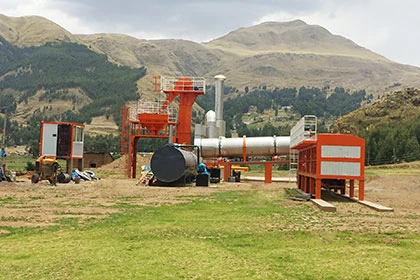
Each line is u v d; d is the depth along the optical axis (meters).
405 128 99.62
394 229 15.76
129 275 9.99
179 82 50.31
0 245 12.90
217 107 53.94
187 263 10.98
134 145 51.03
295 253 12.11
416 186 39.94
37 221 17.05
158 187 35.97
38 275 9.99
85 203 23.34
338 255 11.92
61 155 45.56
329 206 21.38
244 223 16.91
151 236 14.30
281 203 24.38
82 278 9.77
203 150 48.56
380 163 83.56
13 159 117.69
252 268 10.63
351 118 131.00
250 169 83.12
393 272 10.37
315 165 27.34
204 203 24.11
